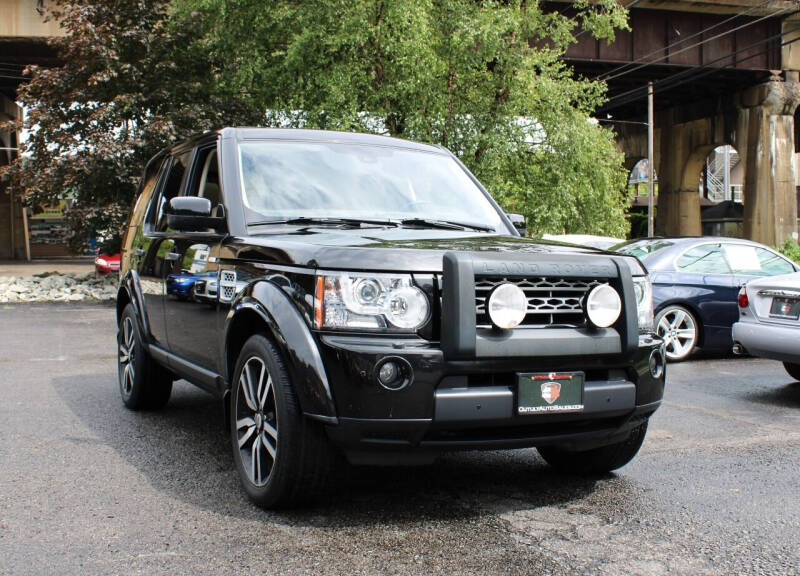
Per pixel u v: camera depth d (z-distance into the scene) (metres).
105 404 6.09
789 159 36.84
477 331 3.22
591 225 22.98
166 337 5.07
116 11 18.42
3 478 4.09
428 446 3.21
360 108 19.31
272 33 19.88
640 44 32.84
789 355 6.82
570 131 21.14
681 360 9.00
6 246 42.31
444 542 3.22
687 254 9.04
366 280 3.22
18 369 7.80
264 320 3.49
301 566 2.96
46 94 18.14
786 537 3.36
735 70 35.19
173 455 4.57
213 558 3.03
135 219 6.19
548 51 21.80
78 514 3.54
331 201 4.39
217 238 4.28
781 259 9.54
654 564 3.03
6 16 26.92
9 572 2.89
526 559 3.05
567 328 3.40
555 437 3.42
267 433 3.56
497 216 4.83
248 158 4.49
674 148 45.38
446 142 20.12
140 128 17.53
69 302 16.22
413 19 18.75
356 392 3.12
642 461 4.63
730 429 5.53
